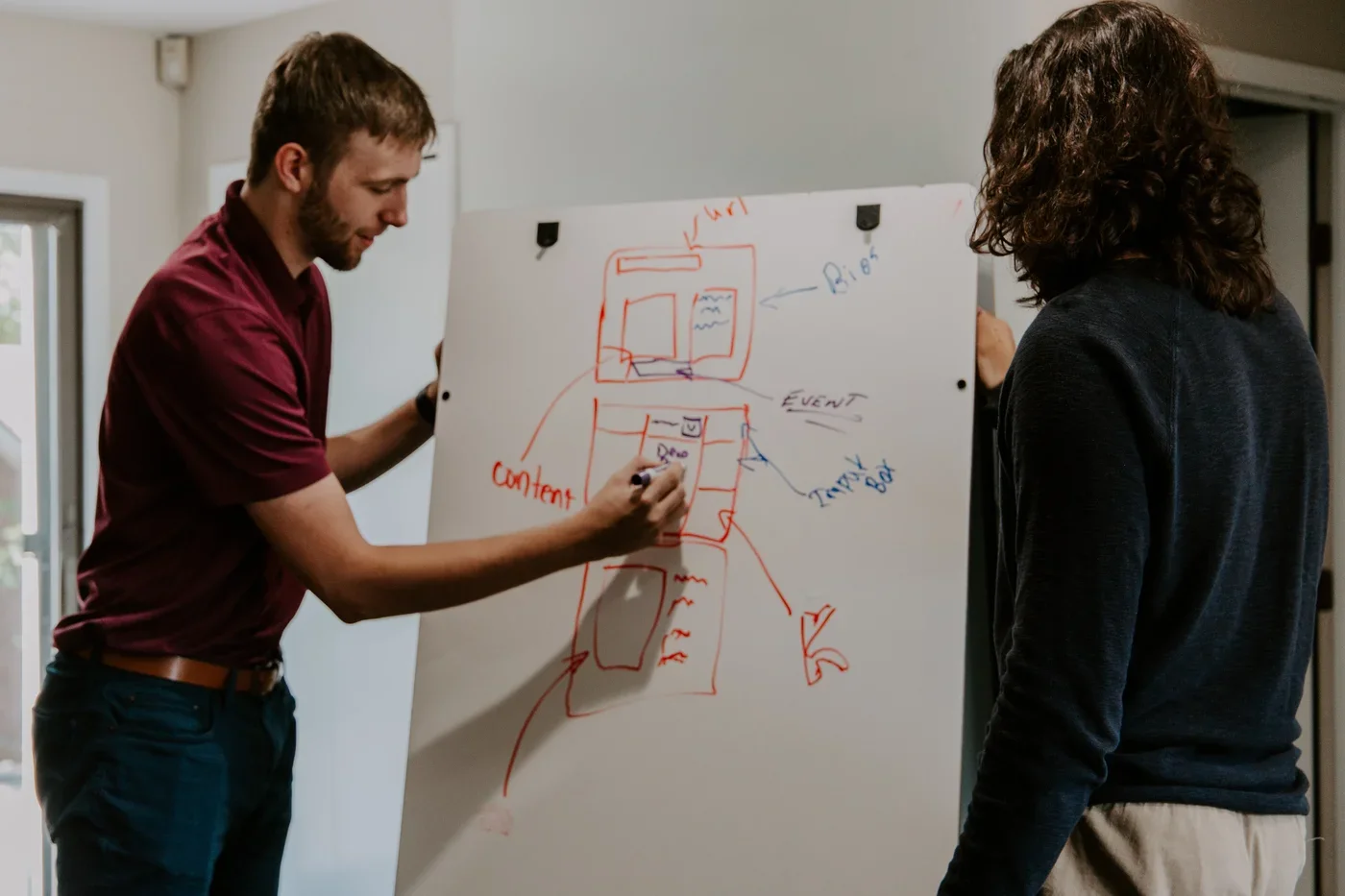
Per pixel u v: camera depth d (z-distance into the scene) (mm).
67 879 1446
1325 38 2117
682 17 1889
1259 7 2008
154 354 1359
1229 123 979
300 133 1384
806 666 1374
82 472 2740
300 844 2447
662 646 1446
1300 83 2062
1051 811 861
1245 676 935
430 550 1351
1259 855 925
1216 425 889
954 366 1361
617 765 1438
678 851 1390
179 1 2500
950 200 1398
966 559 1322
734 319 1484
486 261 1654
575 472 1533
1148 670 913
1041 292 1066
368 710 2342
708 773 1395
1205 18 1910
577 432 1545
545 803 1464
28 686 2758
